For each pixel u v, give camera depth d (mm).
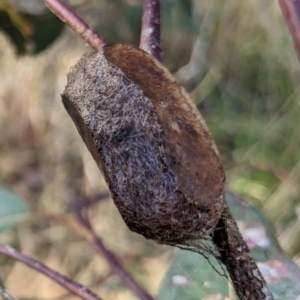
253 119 424
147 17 111
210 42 442
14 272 429
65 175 479
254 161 396
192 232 72
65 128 495
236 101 440
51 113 498
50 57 491
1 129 515
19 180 487
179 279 155
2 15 262
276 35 415
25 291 416
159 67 78
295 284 144
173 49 452
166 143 71
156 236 73
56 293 408
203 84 445
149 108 72
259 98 433
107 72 76
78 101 78
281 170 385
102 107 75
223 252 77
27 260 161
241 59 438
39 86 501
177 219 71
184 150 72
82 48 478
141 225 73
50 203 460
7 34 276
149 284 394
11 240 450
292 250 338
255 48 431
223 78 446
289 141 397
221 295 149
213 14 435
